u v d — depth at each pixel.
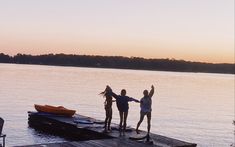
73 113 24.20
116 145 14.21
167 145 14.73
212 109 52.62
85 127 18.91
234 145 27.02
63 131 21.95
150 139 15.62
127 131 17.09
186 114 44.78
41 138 22.20
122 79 136.00
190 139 28.73
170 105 54.66
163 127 33.75
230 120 41.47
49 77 126.19
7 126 27.02
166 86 108.00
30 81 96.69
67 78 125.06
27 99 52.06
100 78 136.38
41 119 24.47
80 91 71.19
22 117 32.91
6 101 47.84
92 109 43.94
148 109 15.33
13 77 112.56
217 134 31.69
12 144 20.83
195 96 75.88
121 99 16.52
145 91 15.36
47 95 60.00
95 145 14.10
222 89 112.06
